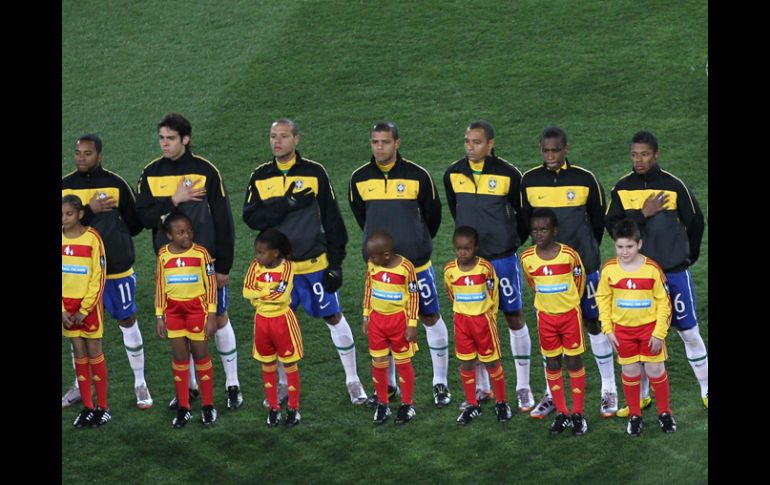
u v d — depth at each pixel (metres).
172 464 18.36
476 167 19.69
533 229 18.55
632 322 18.22
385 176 19.69
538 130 29.17
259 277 19.03
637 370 18.44
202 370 19.50
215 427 19.48
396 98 30.97
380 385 19.39
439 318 20.11
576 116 29.59
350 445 18.75
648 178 18.98
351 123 30.12
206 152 29.28
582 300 19.41
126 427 19.50
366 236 20.03
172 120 19.41
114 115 31.23
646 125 28.94
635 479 17.36
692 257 19.25
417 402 20.16
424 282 19.91
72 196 19.14
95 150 19.81
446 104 30.52
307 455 18.50
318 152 29.08
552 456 18.16
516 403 20.00
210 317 19.23
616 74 30.94
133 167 28.92
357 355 21.86
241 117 30.72
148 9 35.81
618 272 18.25
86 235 19.25
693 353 19.19
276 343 19.06
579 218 19.34
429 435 18.98
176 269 19.16
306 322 22.75
